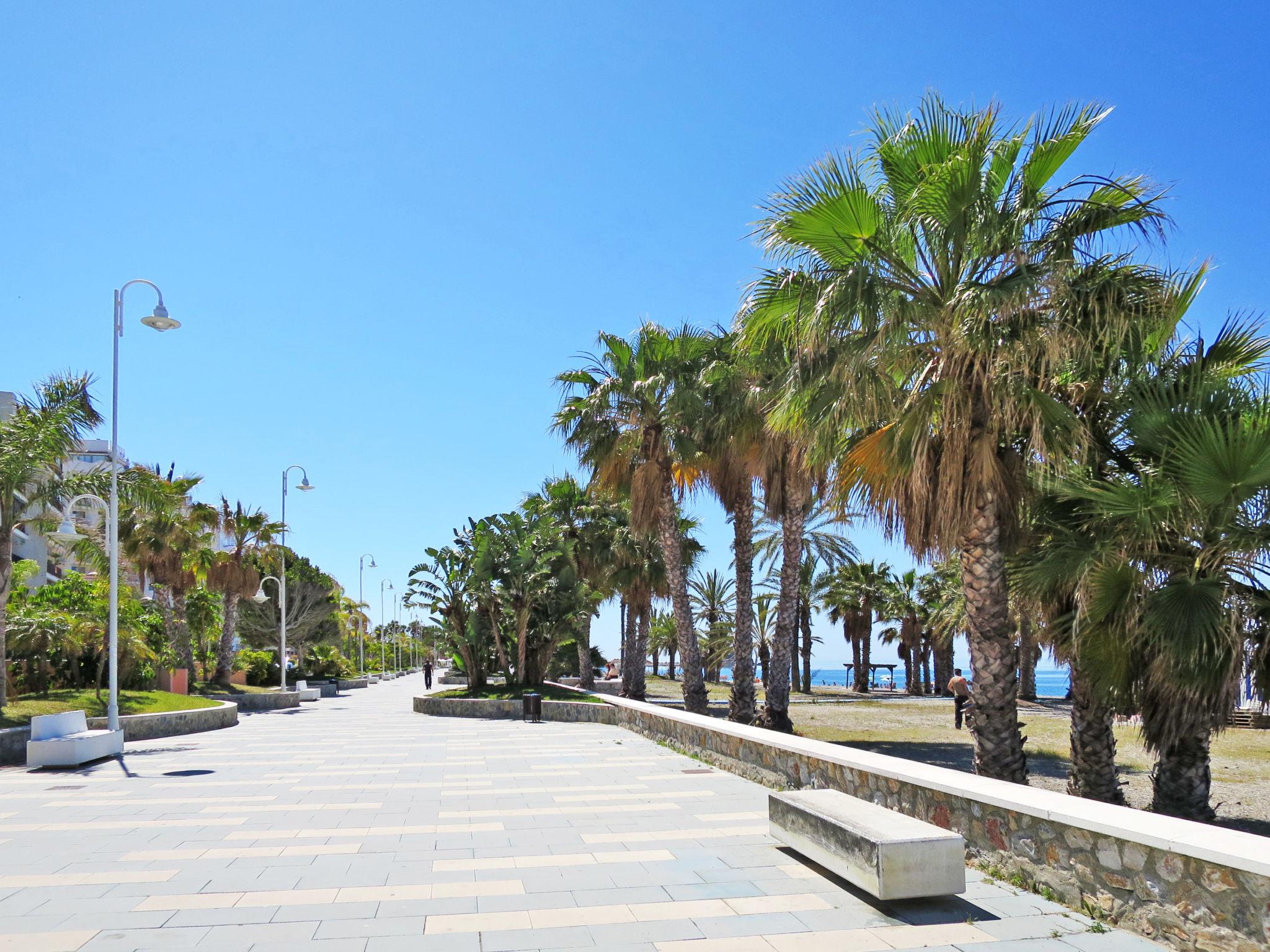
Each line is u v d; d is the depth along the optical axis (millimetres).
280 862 6922
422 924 5312
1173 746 8531
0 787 11273
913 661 52406
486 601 29234
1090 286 8117
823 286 9016
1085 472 8688
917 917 5332
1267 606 7828
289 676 44281
